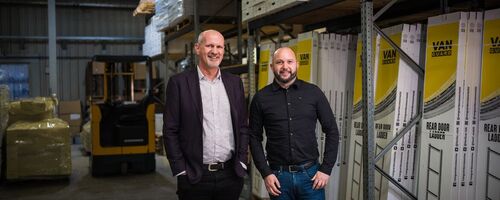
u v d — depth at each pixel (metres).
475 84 2.82
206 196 2.80
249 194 5.28
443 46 2.90
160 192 6.56
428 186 3.02
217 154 2.76
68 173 7.14
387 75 3.30
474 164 2.85
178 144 2.73
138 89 10.89
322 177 2.90
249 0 4.60
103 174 7.78
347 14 4.34
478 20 2.81
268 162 3.12
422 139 3.07
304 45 4.04
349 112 3.94
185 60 9.54
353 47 3.97
